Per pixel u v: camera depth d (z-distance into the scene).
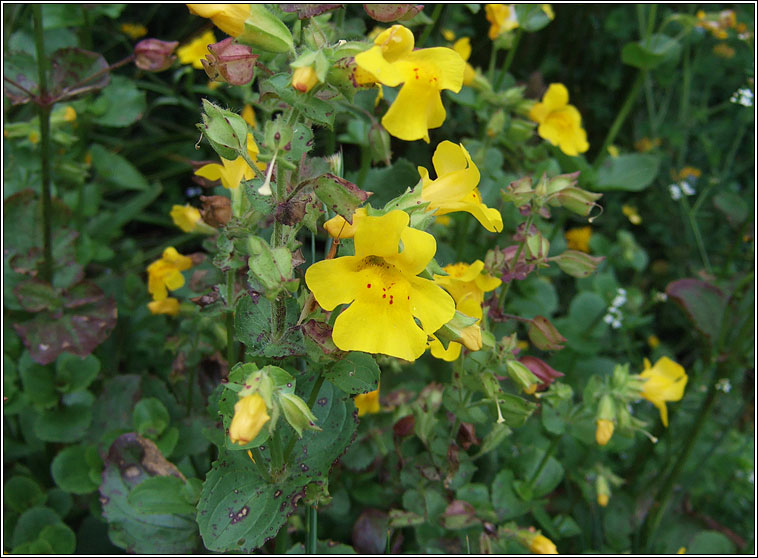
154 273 0.24
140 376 0.28
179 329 0.29
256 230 0.19
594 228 0.48
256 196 0.14
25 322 0.26
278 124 0.13
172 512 0.20
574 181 0.20
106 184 0.38
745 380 0.31
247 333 0.16
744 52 0.47
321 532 0.26
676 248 0.46
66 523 0.29
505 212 0.30
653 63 0.33
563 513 0.29
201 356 0.25
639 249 0.40
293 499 0.17
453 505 0.23
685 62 0.44
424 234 0.14
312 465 0.18
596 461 0.29
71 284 0.27
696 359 0.43
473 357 0.21
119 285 0.33
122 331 0.32
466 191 0.16
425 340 0.14
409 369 0.29
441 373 0.29
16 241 0.28
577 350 0.32
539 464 0.26
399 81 0.13
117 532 0.22
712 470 0.34
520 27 0.31
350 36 0.22
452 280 0.19
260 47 0.14
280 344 0.16
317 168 0.18
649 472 0.34
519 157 0.35
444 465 0.23
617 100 0.49
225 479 0.17
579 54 0.49
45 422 0.27
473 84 0.31
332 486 0.26
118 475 0.22
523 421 0.21
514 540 0.24
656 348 0.40
